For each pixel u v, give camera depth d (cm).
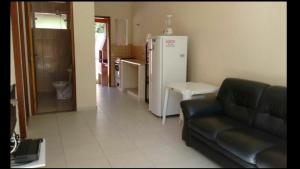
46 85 580
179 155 296
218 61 396
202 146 289
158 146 321
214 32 399
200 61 438
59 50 575
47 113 466
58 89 555
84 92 484
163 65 434
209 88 374
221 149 256
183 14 473
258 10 319
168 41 432
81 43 469
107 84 771
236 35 356
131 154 298
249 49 337
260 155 212
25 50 413
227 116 316
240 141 233
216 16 392
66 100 554
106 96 619
